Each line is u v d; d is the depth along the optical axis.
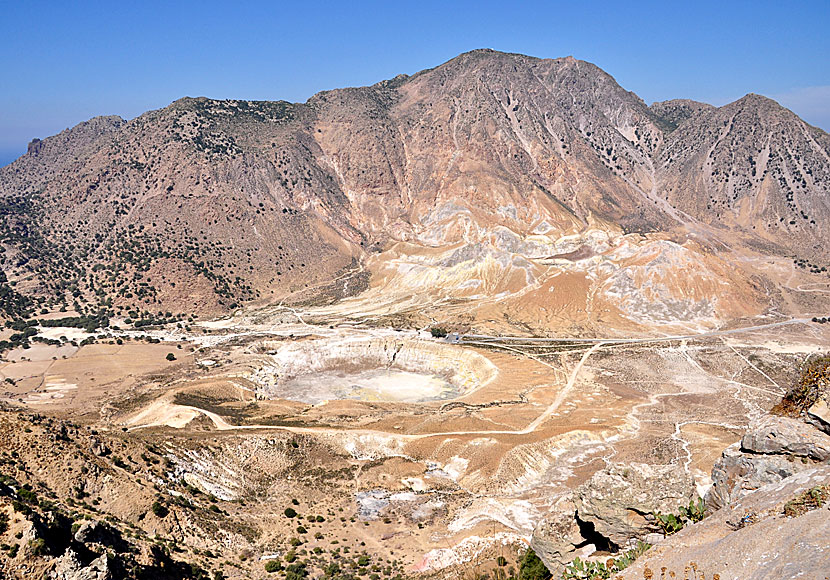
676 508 32.09
